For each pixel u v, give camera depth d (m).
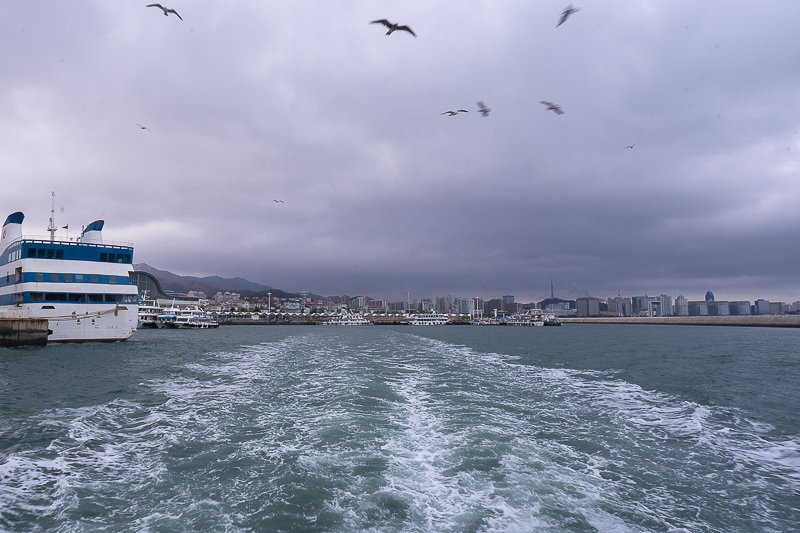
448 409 21.44
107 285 58.25
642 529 10.62
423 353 54.72
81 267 56.88
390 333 135.75
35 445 15.55
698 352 60.59
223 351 56.44
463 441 16.28
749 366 43.16
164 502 11.36
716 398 26.23
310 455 14.69
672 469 14.52
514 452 15.27
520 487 12.48
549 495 12.09
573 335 126.44
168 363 41.53
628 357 52.16
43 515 10.61
